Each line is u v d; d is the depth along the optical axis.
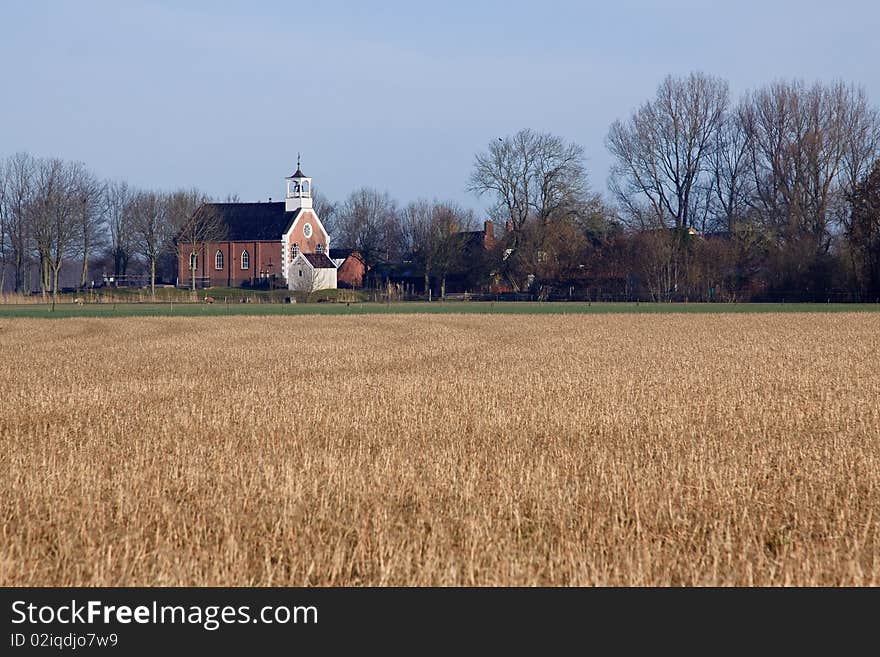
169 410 48.78
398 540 25.38
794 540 25.80
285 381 62.88
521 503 29.08
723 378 63.19
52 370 72.38
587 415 46.16
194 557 24.19
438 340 105.44
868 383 59.81
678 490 30.06
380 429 43.00
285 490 29.69
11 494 30.11
